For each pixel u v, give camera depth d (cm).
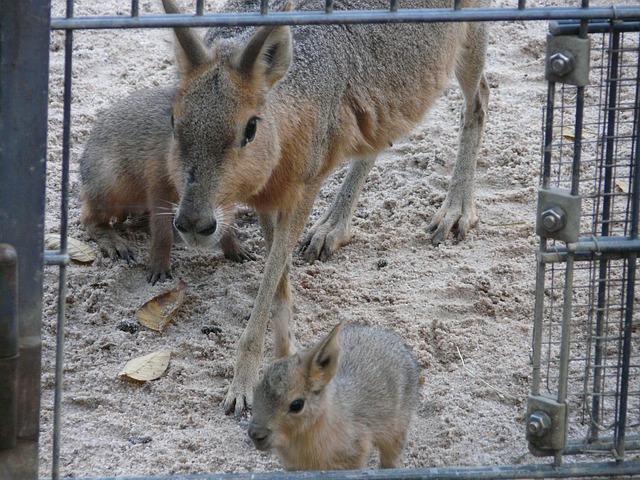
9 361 344
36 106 339
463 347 558
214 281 623
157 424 499
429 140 774
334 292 612
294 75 542
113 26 354
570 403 498
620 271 589
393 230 674
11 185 343
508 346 559
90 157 644
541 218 373
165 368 536
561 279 609
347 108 588
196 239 490
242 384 519
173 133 509
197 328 581
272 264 552
